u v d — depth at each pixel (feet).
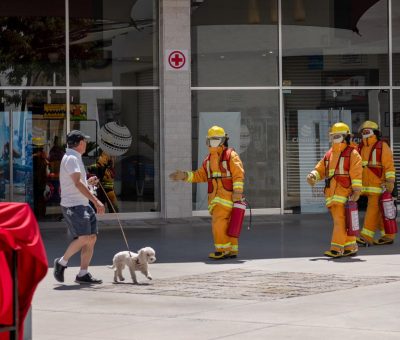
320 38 107.86
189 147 103.81
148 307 52.54
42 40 100.99
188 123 103.65
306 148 107.76
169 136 103.04
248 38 106.42
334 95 108.17
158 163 104.27
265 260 72.38
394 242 84.48
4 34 100.27
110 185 102.73
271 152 107.14
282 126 107.24
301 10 107.55
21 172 100.27
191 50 104.99
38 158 100.58
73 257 75.00
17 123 100.27
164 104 102.99
